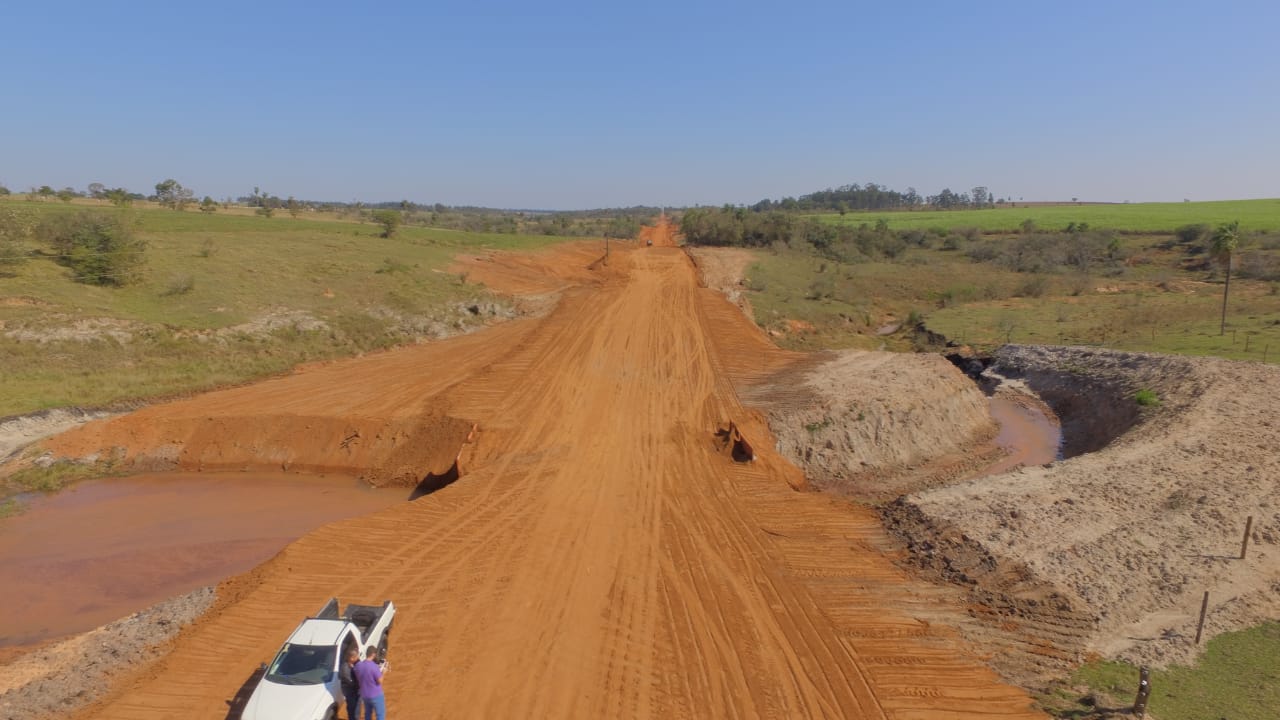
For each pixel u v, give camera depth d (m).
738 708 11.64
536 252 70.56
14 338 29.80
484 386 29.94
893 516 19.19
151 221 61.75
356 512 22.05
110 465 24.64
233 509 22.08
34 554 18.94
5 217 37.03
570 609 14.52
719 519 18.94
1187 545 17.08
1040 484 20.72
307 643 11.34
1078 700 11.91
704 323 40.47
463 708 11.52
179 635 13.87
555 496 20.20
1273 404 26.36
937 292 61.44
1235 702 11.84
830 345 44.53
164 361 31.52
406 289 45.66
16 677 13.05
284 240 56.34
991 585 15.53
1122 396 30.00
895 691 12.10
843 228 93.38
